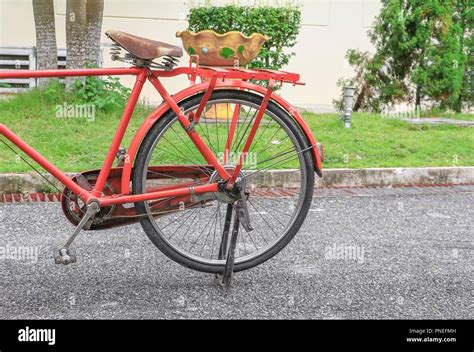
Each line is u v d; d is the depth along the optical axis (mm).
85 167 6309
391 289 3916
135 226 5086
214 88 3643
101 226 3705
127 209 3664
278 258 4422
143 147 3613
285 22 9391
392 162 7246
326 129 8234
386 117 9250
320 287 3902
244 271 4129
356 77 10297
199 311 3494
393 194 6535
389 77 10117
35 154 3592
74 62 8406
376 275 4148
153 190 3709
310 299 3713
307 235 5004
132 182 3637
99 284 3826
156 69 3607
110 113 7984
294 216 3887
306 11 12086
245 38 8016
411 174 7031
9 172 6023
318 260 4406
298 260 4391
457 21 10242
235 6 9336
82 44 8430
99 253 4402
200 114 3652
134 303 3566
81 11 8344
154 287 3809
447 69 9773
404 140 8023
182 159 5180
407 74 10031
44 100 8070
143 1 11273
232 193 3719
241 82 3674
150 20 11344
